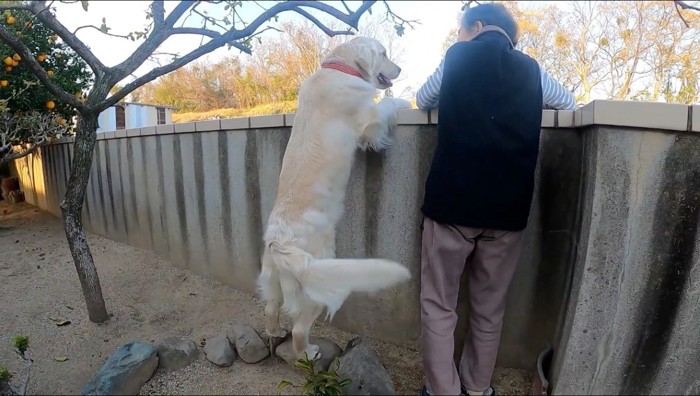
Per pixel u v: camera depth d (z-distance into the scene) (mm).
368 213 2627
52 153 5852
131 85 2629
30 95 4379
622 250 1825
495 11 2117
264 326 2871
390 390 2127
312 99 2469
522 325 2334
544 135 2160
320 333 2844
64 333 2709
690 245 1747
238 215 3314
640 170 1765
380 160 2537
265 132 3002
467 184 1917
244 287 3404
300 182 2326
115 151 4777
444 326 2080
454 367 2109
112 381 2037
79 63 5031
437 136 2195
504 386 2271
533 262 2258
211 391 2193
